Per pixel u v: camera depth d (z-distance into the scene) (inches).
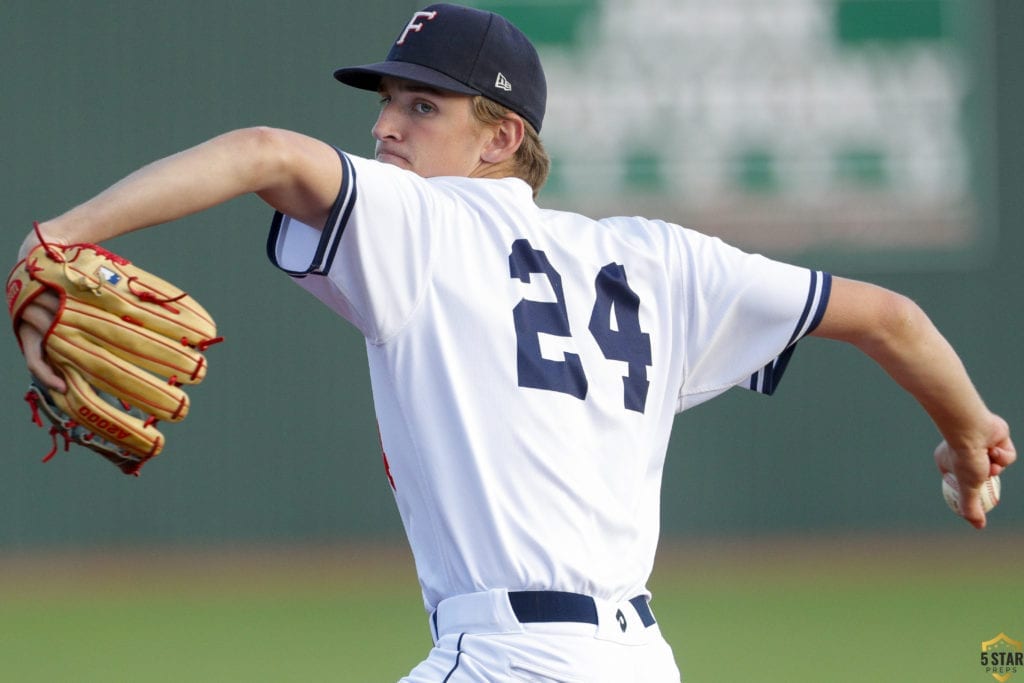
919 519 1609.3
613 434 324.2
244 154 269.6
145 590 1299.2
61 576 1387.8
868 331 346.0
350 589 1290.6
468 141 370.3
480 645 302.4
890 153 1585.9
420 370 307.7
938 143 1589.6
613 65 1571.1
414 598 1232.8
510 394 309.9
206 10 1562.5
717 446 1595.7
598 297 330.3
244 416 1561.3
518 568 303.4
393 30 1578.5
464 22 367.6
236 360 1563.7
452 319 309.0
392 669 895.1
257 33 1567.4
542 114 385.4
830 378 1605.6
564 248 331.0
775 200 1587.1
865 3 1577.3
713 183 1581.0
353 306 301.7
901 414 1610.5
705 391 348.5
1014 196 1599.4
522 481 307.9
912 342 347.6
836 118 1583.4
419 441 307.7
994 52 1587.1
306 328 1571.1
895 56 1583.4
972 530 1606.8
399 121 369.4
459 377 308.0
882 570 1363.2
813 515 1604.3
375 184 292.4
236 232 1565.0
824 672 865.5
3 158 1537.9
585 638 304.5
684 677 850.8
